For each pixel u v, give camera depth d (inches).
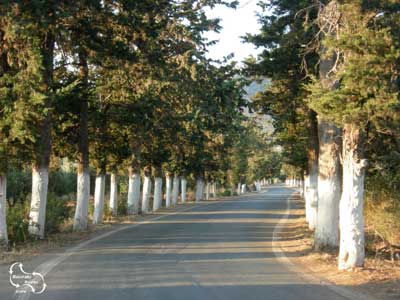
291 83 943.0
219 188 4131.4
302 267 610.5
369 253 733.9
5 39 707.4
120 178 2465.6
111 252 716.7
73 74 963.3
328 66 658.8
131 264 608.7
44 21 709.3
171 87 1137.4
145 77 1027.9
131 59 916.6
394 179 836.6
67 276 525.7
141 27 882.1
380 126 503.2
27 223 842.2
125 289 464.1
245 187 4621.1
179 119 1289.4
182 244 818.8
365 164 570.9
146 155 1630.2
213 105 1219.2
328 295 451.2
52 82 823.1
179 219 1382.9
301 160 1304.1
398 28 511.8
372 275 539.2
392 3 509.7
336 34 569.0
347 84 495.2
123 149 1224.8
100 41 871.7
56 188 1946.4
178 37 1137.4
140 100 1054.4
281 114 1095.0
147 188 1768.0
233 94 1147.9
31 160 804.6
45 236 907.4
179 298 430.0
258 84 1037.8
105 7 840.3
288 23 873.5
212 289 469.4
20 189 1455.5
